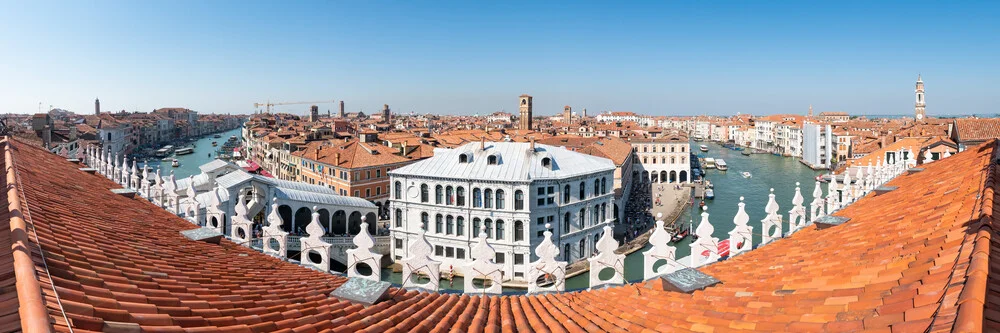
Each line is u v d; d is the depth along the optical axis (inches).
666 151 5935.0
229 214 2396.7
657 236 752.3
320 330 430.0
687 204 4537.4
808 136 7534.5
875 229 608.4
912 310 318.3
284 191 2743.6
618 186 3809.1
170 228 844.6
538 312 585.0
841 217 775.1
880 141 5098.4
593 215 2822.3
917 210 622.8
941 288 329.1
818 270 497.0
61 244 465.4
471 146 2864.2
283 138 6092.5
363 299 548.1
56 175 1017.5
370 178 3919.8
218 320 390.3
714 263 707.4
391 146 4694.9
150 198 1214.9
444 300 630.5
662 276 585.0
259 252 847.7
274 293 524.4
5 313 299.1
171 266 536.1
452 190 2645.2
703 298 511.2
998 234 394.0
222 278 549.0
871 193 1088.2
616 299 600.1
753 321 403.9
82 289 365.4
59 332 275.6
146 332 325.7
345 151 4045.3
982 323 253.4
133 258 522.0
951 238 423.8
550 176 2605.8
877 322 326.3
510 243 2549.2
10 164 850.8
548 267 785.6
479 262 785.6
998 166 708.0
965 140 2228.1
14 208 524.1
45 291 327.6
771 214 856.9
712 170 7140.8
